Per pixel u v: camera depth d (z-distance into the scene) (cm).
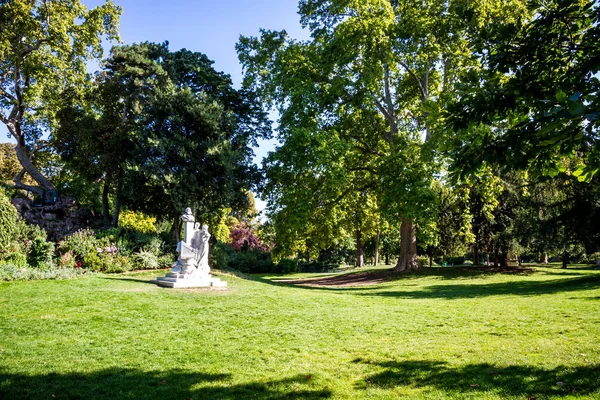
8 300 1242
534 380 592
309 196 2408
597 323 948
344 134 2734
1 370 664
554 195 2528
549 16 521
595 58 450
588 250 2177
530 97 506
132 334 936
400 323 1088
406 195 2289
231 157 2458
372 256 6100
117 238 2308
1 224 1978
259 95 2975
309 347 851
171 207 2525
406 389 591
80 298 1297
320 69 2592
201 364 727
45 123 3425
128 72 2617
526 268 2992
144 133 2355
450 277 2636
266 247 5100
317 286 2595
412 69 2742
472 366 677
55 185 3803
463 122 553
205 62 2997
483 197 2575
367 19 2417
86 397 567
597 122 394
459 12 598
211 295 1487
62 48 2697
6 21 2542
